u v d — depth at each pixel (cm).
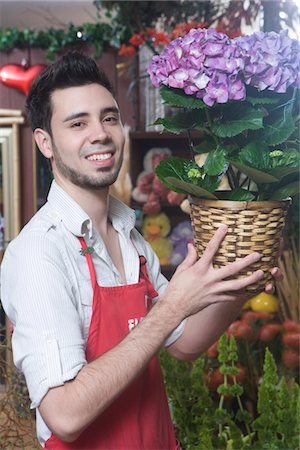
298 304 262
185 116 127
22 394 188
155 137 309
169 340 155
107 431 133
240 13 276
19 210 347
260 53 119
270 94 122
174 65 119
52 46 329
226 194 126
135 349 119
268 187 121
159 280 162
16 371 190
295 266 263
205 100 117
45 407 117
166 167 128
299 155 118
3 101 346
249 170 115
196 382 209
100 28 322
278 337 251
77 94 132
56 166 138
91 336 133
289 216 263
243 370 236
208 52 116
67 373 117
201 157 279
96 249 138
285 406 193
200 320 150
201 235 122
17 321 125
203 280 119
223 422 203
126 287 138
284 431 191
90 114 132
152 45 288
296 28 269
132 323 138
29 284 124
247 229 116
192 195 123
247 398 248
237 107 122
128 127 307
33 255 127
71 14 376
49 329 121
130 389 136
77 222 135
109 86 139
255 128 117
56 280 125
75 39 326
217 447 198
